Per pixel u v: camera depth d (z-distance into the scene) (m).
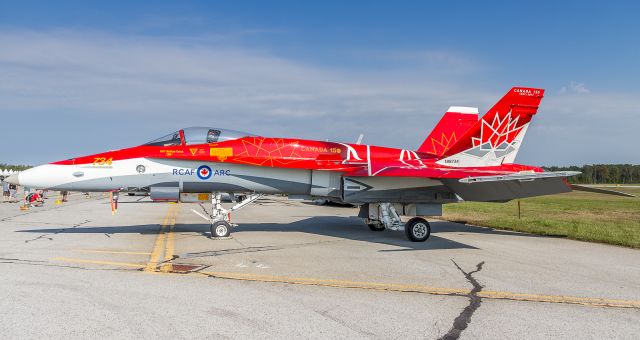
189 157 11.25
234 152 11.47
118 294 5.66
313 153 11.98
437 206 12.44
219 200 11.76
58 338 4.12
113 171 11.11
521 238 12.53
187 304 5.29
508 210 26.19
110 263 7.77
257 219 17.58
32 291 5.70
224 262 8.06
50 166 10.93
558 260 8.98
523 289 6.48
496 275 7.42
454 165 12.93
